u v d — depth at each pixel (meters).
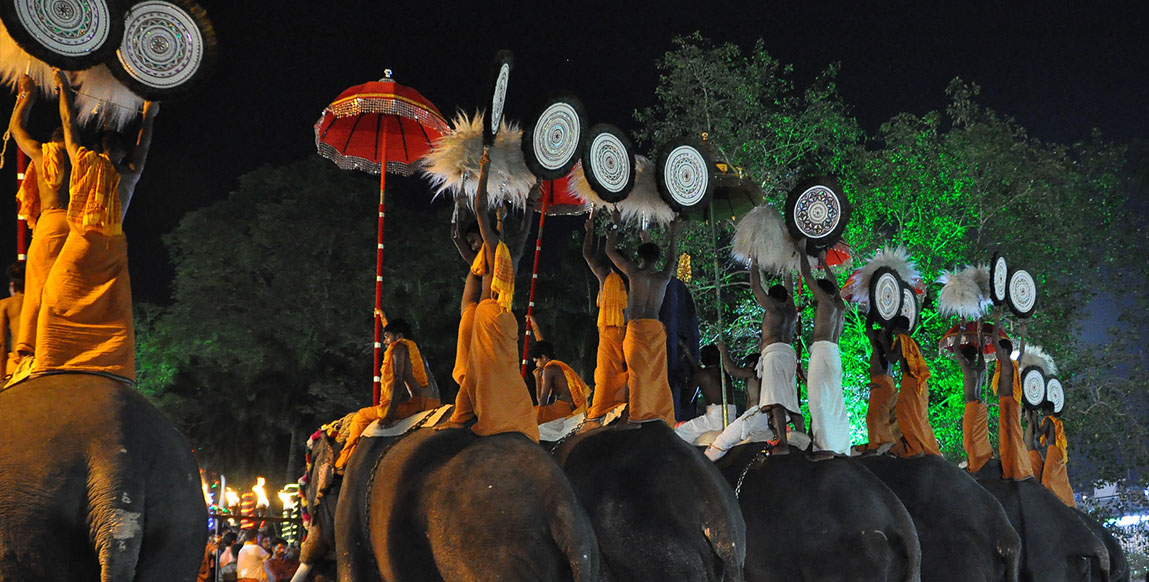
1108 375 25.52
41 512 5.85
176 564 6.26
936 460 12.10
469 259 8.57
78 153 6.62
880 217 24.23
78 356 6.38
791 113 23.64
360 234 34.09
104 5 6.56
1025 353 18.59
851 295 13.94
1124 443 24.56
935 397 22.95
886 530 10.07
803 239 11.06
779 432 10.42
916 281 13.85
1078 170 25.19
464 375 7.81
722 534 8.20
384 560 7.43
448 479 7.16
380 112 10.13
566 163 8.36
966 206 23.77
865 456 12.34
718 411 11.35
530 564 6.79
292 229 33.84
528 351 10.50
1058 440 18.23
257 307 33.50
